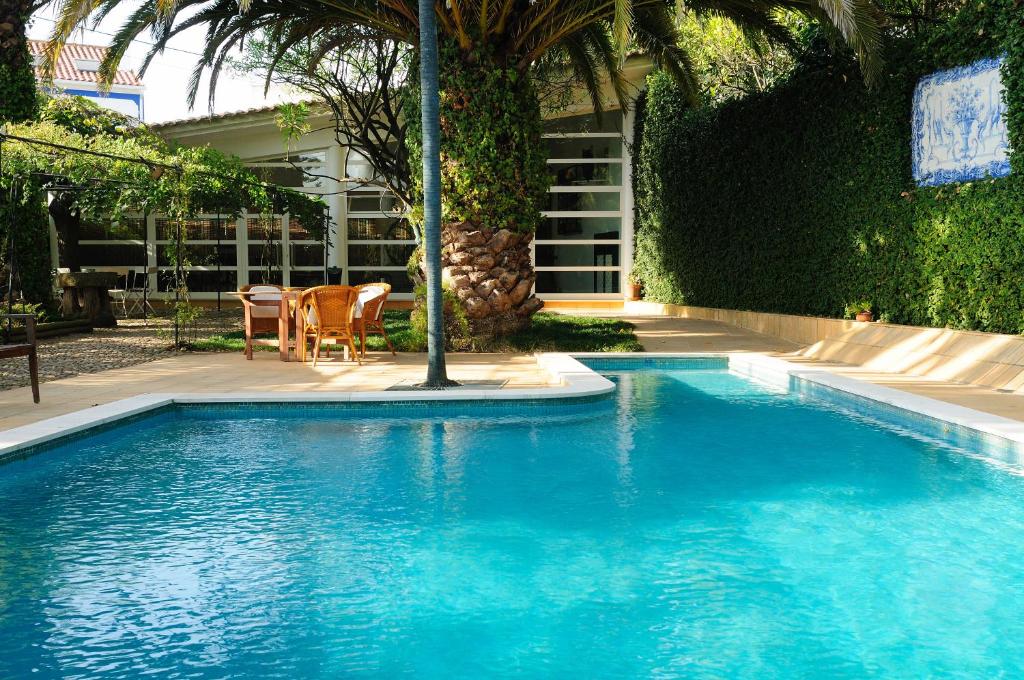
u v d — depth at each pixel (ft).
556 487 16.05
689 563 11.82
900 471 17.22
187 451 19.33
